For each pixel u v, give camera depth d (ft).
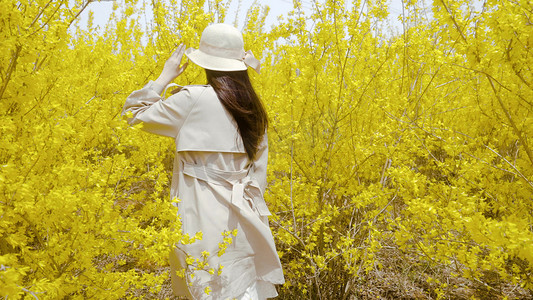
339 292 8.36
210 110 4.98
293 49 8.29
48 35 4.43
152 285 5.46
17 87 4.52
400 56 8.85
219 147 4.98
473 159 7.62
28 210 3.86
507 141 9.26
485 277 8.57
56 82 5.98
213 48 5.17
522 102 6.59
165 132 5.06
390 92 8.97
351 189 8.33
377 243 7.14
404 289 8.43
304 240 8.48
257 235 5.08
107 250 5.14
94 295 5.10
